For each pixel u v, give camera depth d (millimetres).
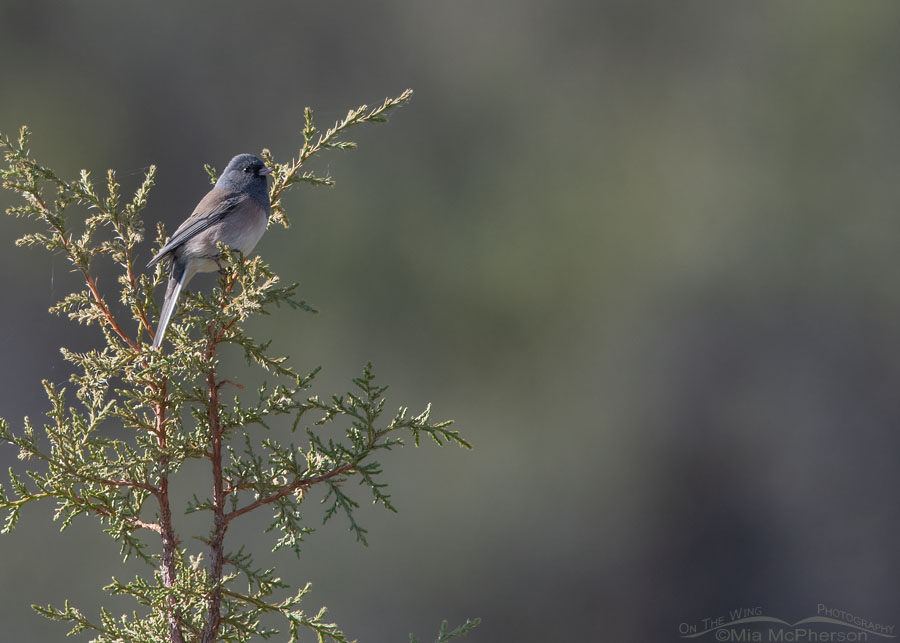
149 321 5180
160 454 4789
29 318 15422
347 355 17438
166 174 18531
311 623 4648
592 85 20078
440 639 4941
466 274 18016
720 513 18172
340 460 4777
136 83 18719
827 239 18859
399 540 16141
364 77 19500
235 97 18984
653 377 18375
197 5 18922
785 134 19469
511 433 17641
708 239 18484
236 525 14203
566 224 18500
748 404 18453
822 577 17750
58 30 18547
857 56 19641
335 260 17734
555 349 18062
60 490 4758
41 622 13570
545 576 16984
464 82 19750
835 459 18266
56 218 5117
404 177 18875
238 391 15492
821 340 18688
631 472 18047
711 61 20281
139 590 4637
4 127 18062
